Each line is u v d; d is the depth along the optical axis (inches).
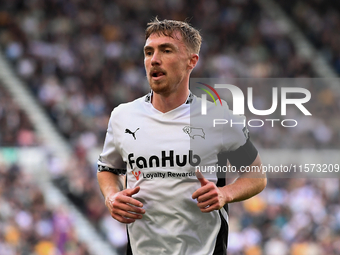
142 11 1743.4
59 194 1053.8
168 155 218.8
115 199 213.0
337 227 1077.8
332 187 1123.9
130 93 1462.8
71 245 943.0
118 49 1566.2
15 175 1032.8
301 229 1065.5
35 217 959.0
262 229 1070.4
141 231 222.8
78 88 1395.2
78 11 1622.8
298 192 1107.3
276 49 1737.2
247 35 1752.0
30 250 907.4
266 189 1107.3
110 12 1674.5
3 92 1311.5
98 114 1336.1
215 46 1692.9
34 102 1321.4
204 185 206.5
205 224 220.8
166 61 215.8
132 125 226.5
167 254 219.6
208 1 1827.0
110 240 1031.0
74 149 1185.4
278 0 1893.5
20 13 1556.3
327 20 1883.6
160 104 225.6
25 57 1435.8
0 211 932.0
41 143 1182.3
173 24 219.8
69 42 1526.8
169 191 217.8
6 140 1138.0
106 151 239.8
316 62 1760.6
